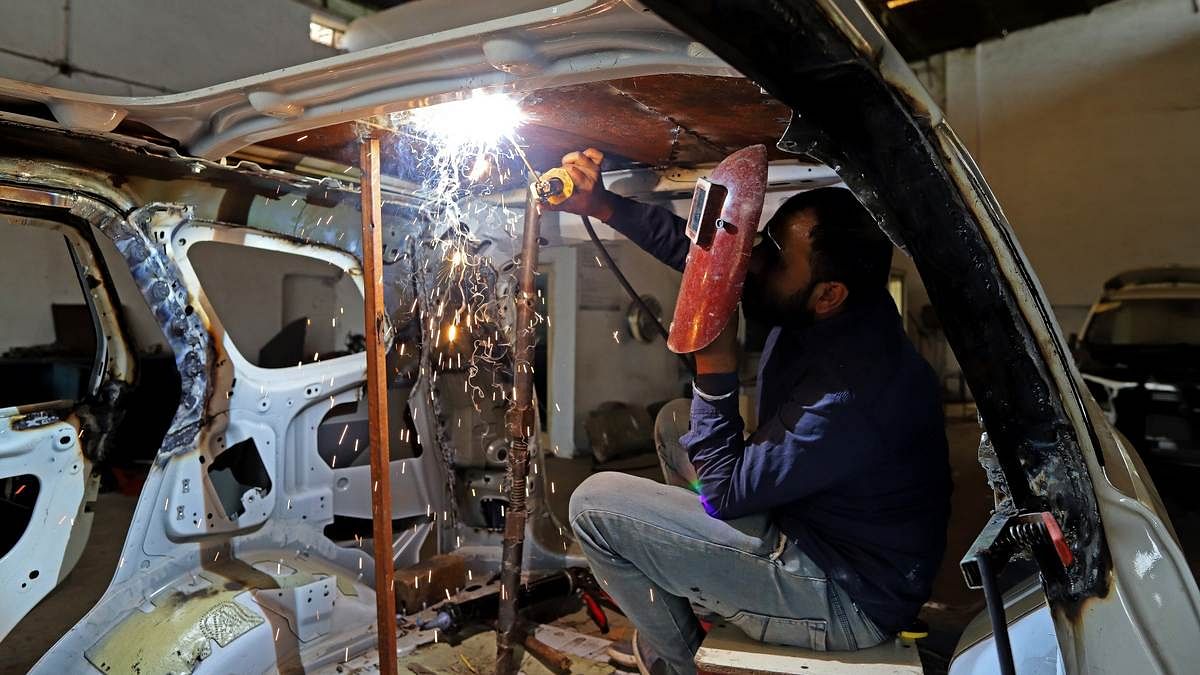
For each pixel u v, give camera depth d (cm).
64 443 180
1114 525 96
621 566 167
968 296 94
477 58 126
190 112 170
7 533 216
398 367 255
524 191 244
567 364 666
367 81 141
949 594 288
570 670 222
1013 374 96
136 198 178
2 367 520
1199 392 547
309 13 670
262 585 191
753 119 181
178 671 164
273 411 210
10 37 505
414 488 263
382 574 168
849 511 150
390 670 169
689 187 236
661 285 766
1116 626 96
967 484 520
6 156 157
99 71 546
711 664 147
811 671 142
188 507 190
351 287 485
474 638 241
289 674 191
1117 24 752
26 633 264
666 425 215
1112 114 773
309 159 217
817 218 148
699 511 159
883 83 82
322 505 224
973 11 770
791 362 167
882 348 147
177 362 186
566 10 107
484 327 261
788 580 151
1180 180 746
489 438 278
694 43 109
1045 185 822
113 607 179
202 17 595
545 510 287
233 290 712
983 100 841
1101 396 600
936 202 90
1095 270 802
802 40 75
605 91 156
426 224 243
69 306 630
